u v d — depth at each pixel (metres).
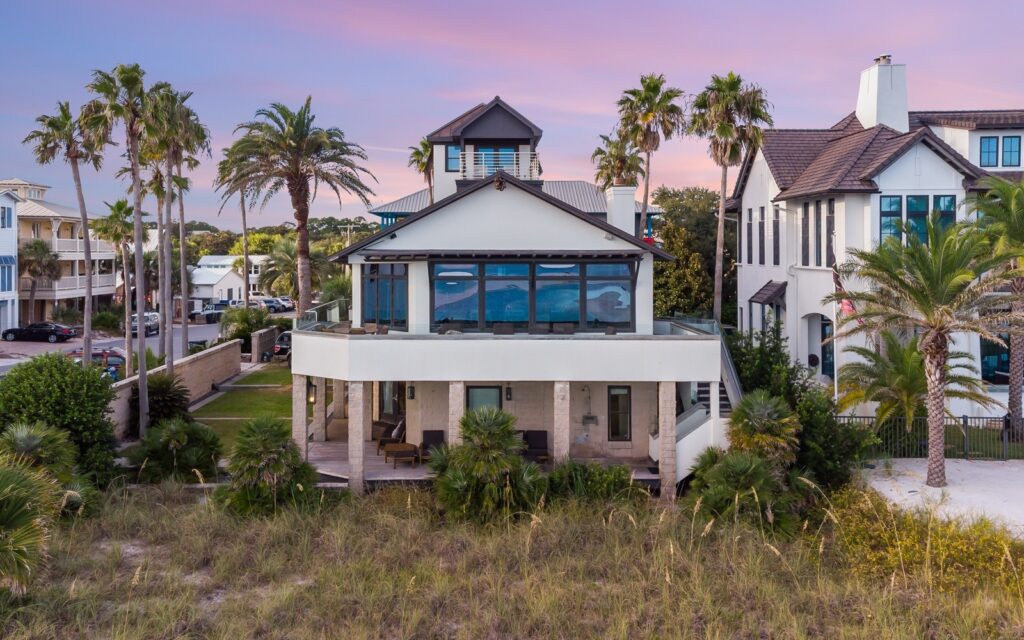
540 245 25.25
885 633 14.43
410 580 16.34
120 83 29.05
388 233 25.00
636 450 25.64
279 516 20.38
